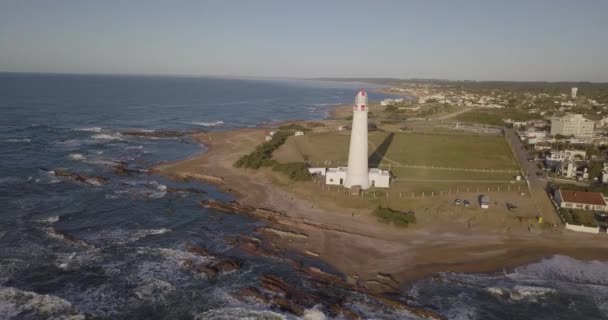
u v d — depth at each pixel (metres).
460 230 60.78
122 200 70.75
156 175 87.75
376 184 76.19
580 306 44.03
